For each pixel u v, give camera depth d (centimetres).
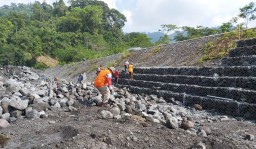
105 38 9475
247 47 1314
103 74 937
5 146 535
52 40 8100
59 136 574
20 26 9369
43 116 759
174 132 583
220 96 1093
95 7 9875
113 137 521
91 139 505
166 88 1461
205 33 4116
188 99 1211
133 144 512
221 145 525
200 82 1282
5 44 6756
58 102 912
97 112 799
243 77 1059
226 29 2853
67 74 4094
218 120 866
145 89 1595
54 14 12462
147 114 792
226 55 1580
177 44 2314
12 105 747
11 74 2284
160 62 2202
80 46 7356
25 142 550
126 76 2102
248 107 911
